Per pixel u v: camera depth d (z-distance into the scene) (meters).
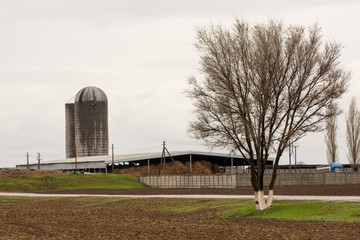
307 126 54.97
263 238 37.41
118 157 176.75
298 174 115.06
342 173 119.19
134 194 92.00
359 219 44.94
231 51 54.34
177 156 173.62
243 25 54.84
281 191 83.81
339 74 54.22
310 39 54.06
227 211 57.38
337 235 37.38
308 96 54.34
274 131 54.53
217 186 112.38
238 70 54.03
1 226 49.16
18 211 66.56
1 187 126.31
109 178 141.88
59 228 46.72
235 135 54.69
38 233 43.22
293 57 53.78
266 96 52.94
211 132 55.16
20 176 136.00
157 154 167.12
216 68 54.22
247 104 53.69
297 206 54.62
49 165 191.88
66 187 132.00
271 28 54.16
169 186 127.19
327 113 54.91
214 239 37.94
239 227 44.34
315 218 47.66
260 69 52.97
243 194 79.06
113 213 61.44
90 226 48.09
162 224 48.56
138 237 39.78
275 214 52.44
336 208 50.75
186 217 55.22
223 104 53.69
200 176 116.06
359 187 93.81
